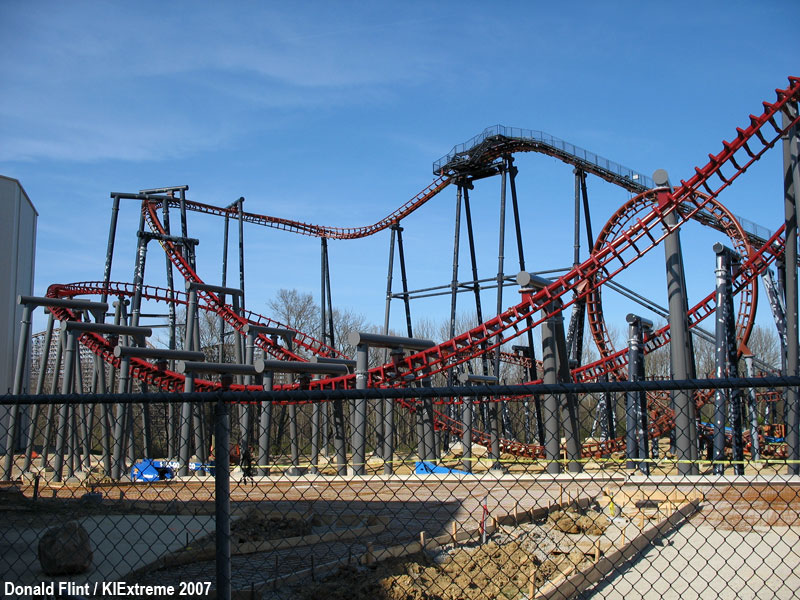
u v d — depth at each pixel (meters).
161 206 46.16
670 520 15.52
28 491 23.62
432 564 11.86
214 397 5.79
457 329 70.75
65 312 35.19
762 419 37.66
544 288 28.28
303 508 18.64
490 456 37.03
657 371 61.81
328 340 52.09
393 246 47.28
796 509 16.70
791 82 23.53
